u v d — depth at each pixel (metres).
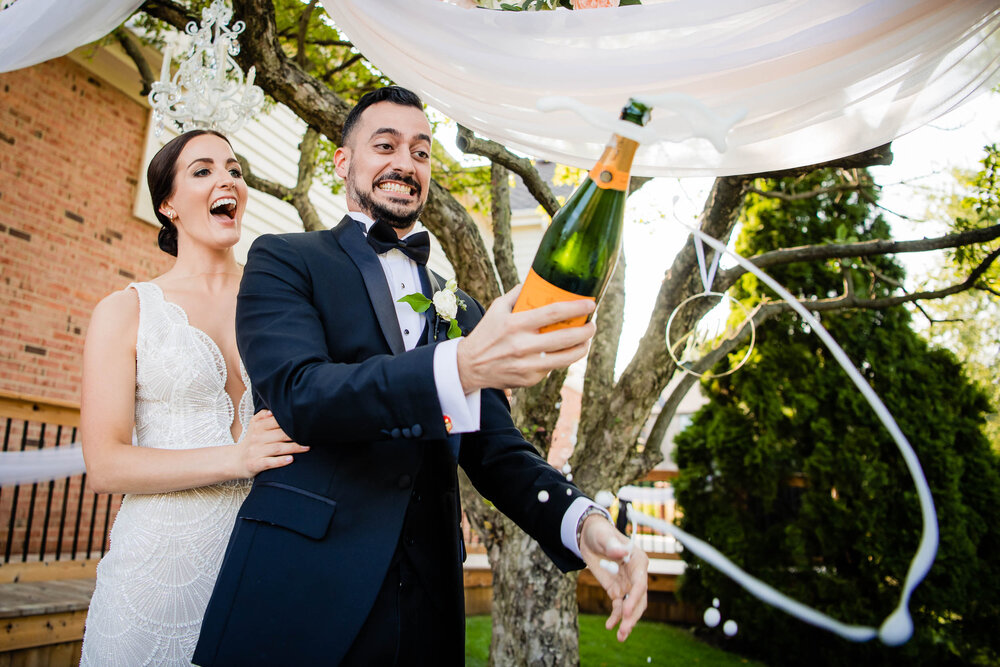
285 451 1.11
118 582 1.52
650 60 0.96
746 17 0.95
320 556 1.01
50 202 4.83
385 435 0.85
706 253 2.66
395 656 1.05
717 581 5.14
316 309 1.13
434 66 1.15
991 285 3.13
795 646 4.69
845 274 3.04
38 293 4.72
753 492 5.22
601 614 6.11
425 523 1.17
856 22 0.90
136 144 5.50
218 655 0.97
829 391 5.08
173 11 3.13
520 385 0.80
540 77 1.03
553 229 0.79
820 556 4.93
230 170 1.91
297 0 4.16
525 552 2.80
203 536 1.57
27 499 4.46
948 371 5.22
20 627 2.84
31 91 4.74
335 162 1.45
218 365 1.71
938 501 4.69
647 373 2.87
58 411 3.92
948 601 4.50
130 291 1.73
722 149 0.69
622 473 2.99
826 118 1.06
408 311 1.29
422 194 1.38
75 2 1.70
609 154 0.79
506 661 2.71
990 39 1.03
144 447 1.58
